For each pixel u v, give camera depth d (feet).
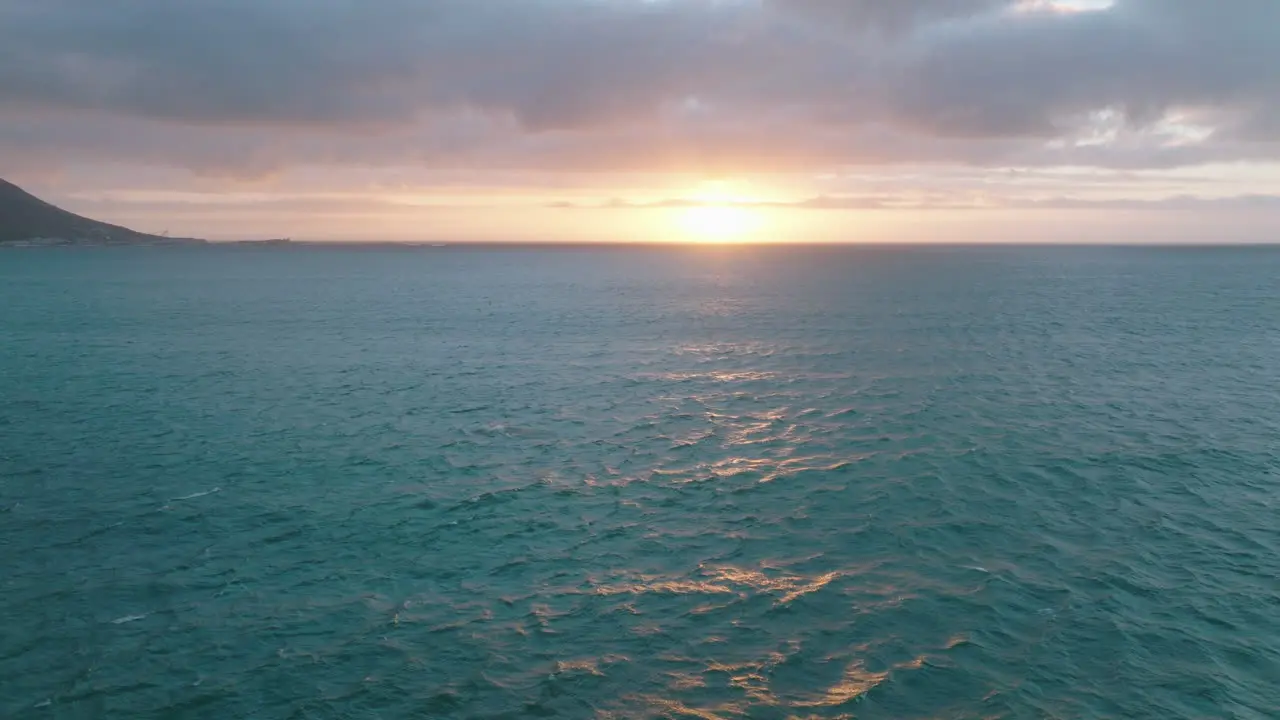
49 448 134.00
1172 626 72.54
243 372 210.18
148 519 101.19
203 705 62.44
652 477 117.91
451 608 77.71
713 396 176.86
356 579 84.23
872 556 88.48
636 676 65.77
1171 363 217.77
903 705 61.41
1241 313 356.18
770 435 141.49
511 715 60.85
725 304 425.69
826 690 63.52
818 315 359.46
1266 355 231.71
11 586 82.28
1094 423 147.74
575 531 97.04
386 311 387.96
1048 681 64.34
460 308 405.59
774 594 79.87
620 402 171.32
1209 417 152.56
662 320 343.05
